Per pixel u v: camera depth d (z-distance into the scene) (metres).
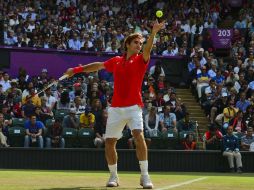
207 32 46.22
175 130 34.19
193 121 37.34
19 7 45.91
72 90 38.38
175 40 45.81
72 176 18.97
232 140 32.59
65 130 33.44
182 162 32.62
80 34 44.34
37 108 34.59
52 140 33.03
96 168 32.09
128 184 15.41
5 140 32.72
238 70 42.47
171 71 44.06
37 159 32.06
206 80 41.22
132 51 14.57
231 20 50.03
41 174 20.05
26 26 43.94
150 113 34.44
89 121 33.75
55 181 15.91
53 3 48.28
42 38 43.38
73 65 42.75
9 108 35.00
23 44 42.53
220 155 32.75
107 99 36.72
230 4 52.03
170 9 50.44
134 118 14.44
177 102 37.09
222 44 46.09
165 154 32.53
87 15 47.75
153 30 14.23
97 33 44.84
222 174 29.06
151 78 39.56
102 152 32.16
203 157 32.69
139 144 14.28
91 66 15.24
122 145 33.09
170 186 14.69
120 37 44.88
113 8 49.59
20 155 32.03
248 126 35.47
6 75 38.69
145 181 14.07
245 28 47.72
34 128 32.81
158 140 34.00
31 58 42.28
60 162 32.12
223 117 36.25
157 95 37.81
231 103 36.94
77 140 33.41
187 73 43.66
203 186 14.81
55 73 42.50
